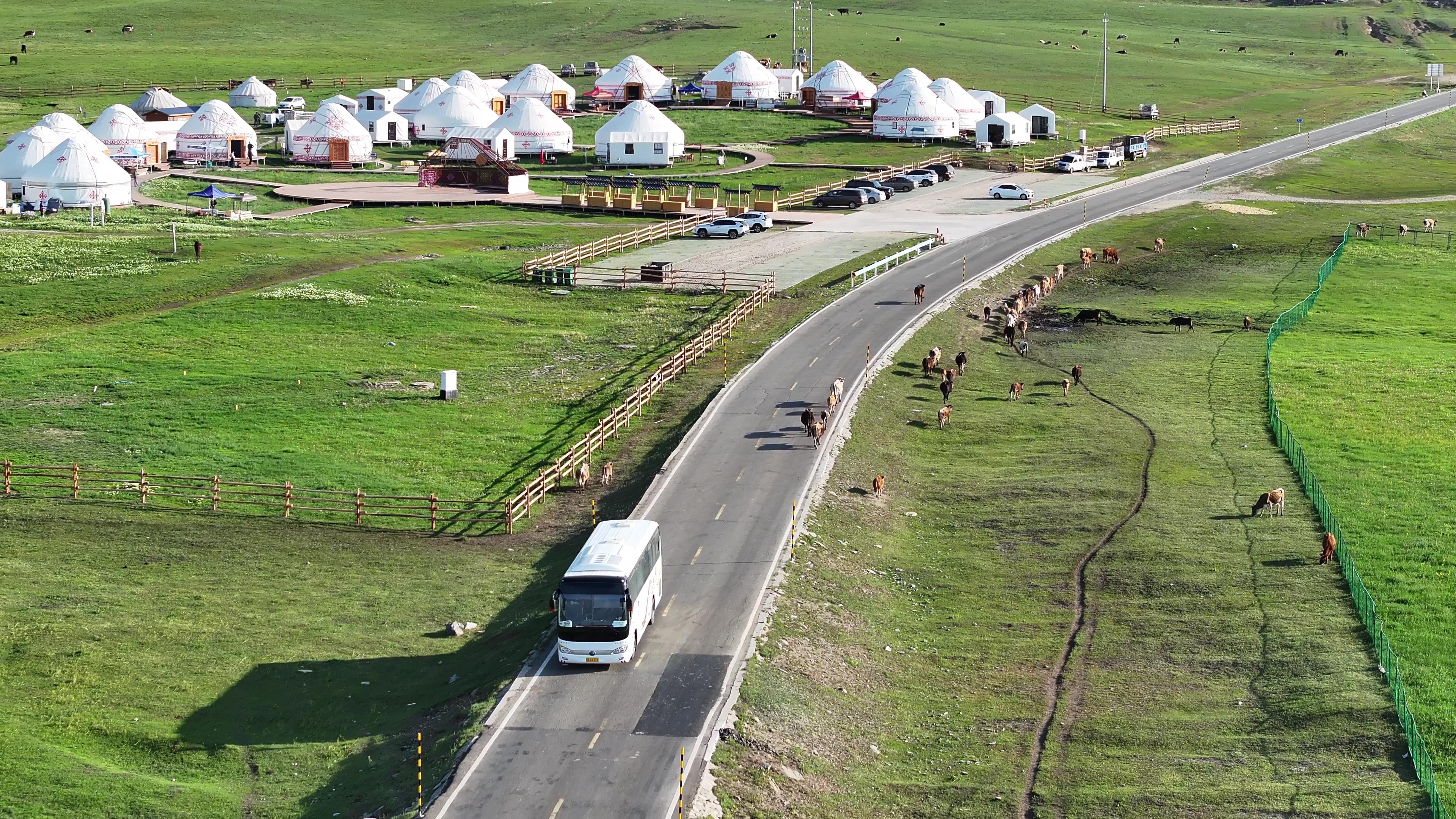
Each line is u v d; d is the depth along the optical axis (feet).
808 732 174.29
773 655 190.08
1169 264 495.00
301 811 158.51
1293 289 462.60
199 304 403.34
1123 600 223.30
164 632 207.21
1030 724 184.14
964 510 263.70
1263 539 247.09
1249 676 196.34
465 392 335.26
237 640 205.05
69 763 167.73
